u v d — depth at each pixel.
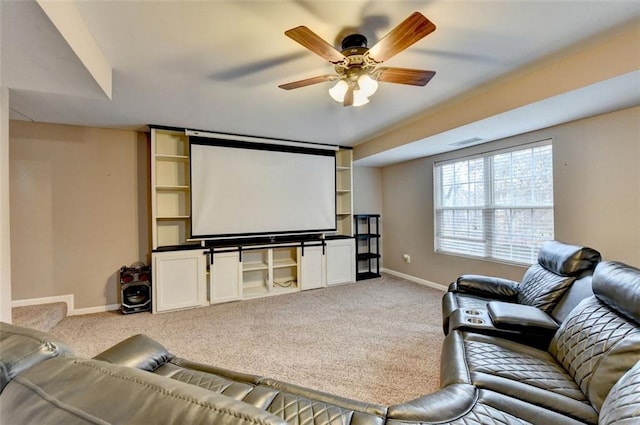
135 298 3.62
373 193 5.72
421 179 4.88
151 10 1.62
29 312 3.12
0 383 0.58
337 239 4.86
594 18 1.75
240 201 4.21
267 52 2.06
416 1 1.60
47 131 3.49
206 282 3.91
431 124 3.44
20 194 3.38
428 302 3.91
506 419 1.08
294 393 1.24
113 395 0.52
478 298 2.50
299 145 4.64
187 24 1.75
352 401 1.17
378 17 1.73
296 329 3.05
